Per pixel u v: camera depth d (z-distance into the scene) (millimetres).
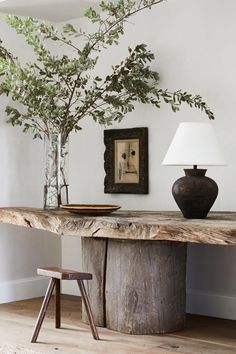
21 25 4660
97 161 5297
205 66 4605
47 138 4754
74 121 4816
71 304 5039
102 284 4176
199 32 4637
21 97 4590
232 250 4512
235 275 4500
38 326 3840
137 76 4746
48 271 3883
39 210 4637
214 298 4598
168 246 4027
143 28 4957
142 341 3840
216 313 4586
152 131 4910
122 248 4035
